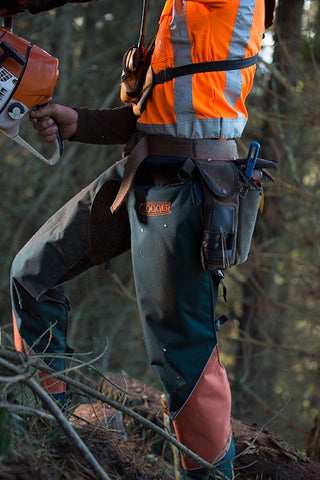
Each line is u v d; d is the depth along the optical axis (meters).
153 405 3.61
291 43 5.43
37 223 7.84
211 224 2.11
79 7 8.73
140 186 2.25
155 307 2.22
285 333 8.38
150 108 2.22
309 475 2.76
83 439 2.20
